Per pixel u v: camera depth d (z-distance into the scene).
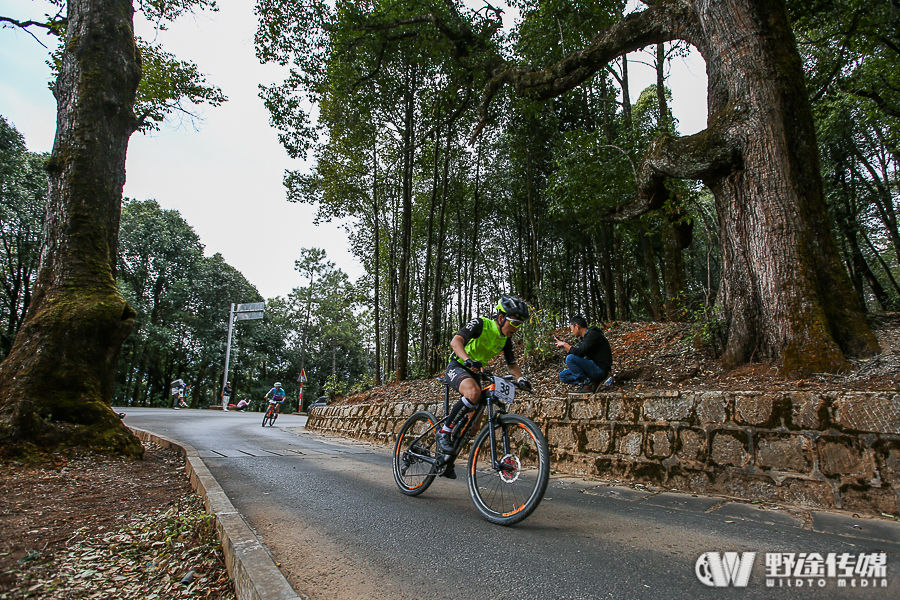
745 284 5.58
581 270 17.02
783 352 4.98
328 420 12.54
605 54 8.09
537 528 3.03
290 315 48.72
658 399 4.67
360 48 12.37
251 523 3.16
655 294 12.48
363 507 3.62
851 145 13.96
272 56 12.30
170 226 36.94
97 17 6.36
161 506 3.54
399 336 13.34
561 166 10.56
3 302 25.73
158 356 35.31
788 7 8.57
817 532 2.87
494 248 18.30
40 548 2.54
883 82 11.95
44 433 4.80
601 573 2.25
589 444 5.20
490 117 13.58
